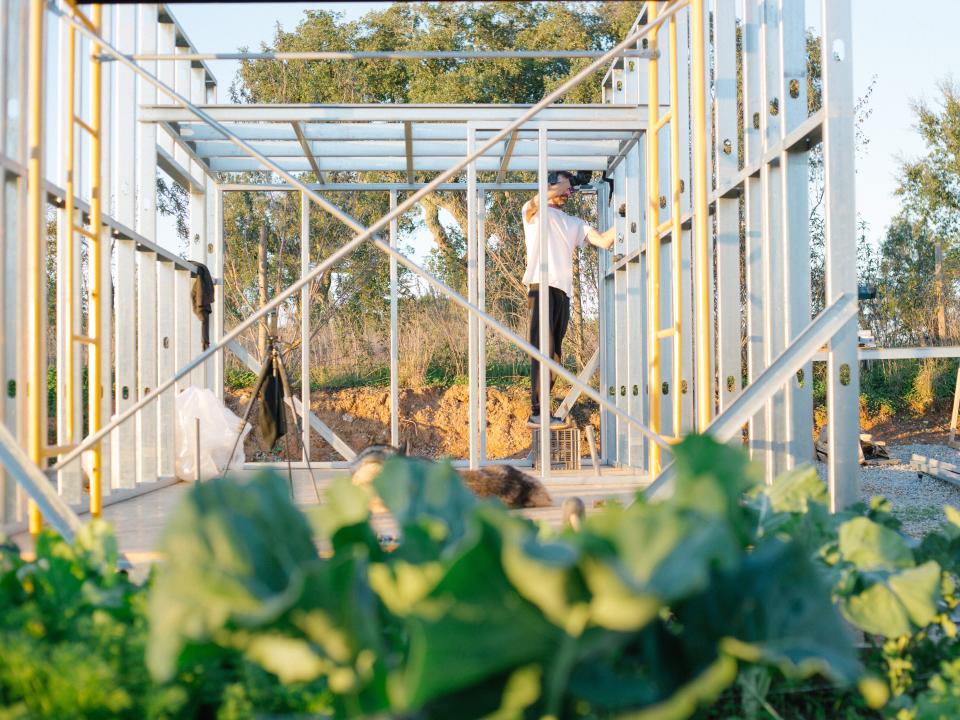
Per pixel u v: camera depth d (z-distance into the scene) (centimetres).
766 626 135
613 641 112
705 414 392
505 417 1333
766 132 518
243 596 122
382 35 1611
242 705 167
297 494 644
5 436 322
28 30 484
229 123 805
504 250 1531
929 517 688
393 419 916
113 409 735
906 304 1734
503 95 1567
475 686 118
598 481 620
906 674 220
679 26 706
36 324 365
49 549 213
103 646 169
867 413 1655
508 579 113
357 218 1513
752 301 553
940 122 1862
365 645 121
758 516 229
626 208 835
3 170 461
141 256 765
